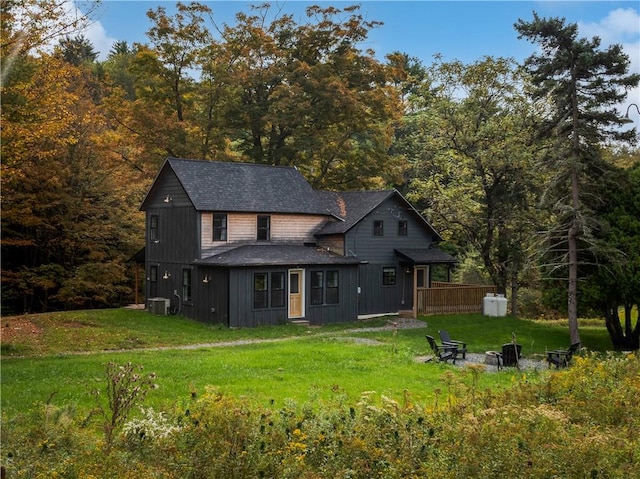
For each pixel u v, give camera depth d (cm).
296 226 3438
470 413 869
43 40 1952
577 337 2734
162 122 4075
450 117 3688
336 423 848
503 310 3566
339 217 3503
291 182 3578
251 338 2672
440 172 4000
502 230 3709
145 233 3778
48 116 2541
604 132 2673
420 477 705
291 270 3155
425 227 3703
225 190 3256
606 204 2873
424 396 1471
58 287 3819
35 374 1673
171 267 3334
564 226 2814
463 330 3084
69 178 3719
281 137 4488
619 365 1334
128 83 6412
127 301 4172
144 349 2314
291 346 2348
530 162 3403
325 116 4309
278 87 4141
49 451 758
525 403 1046
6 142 2159
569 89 2661
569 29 2605
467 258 4753
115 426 862
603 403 1018
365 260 3456
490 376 1845
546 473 690
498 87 3672
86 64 6128
